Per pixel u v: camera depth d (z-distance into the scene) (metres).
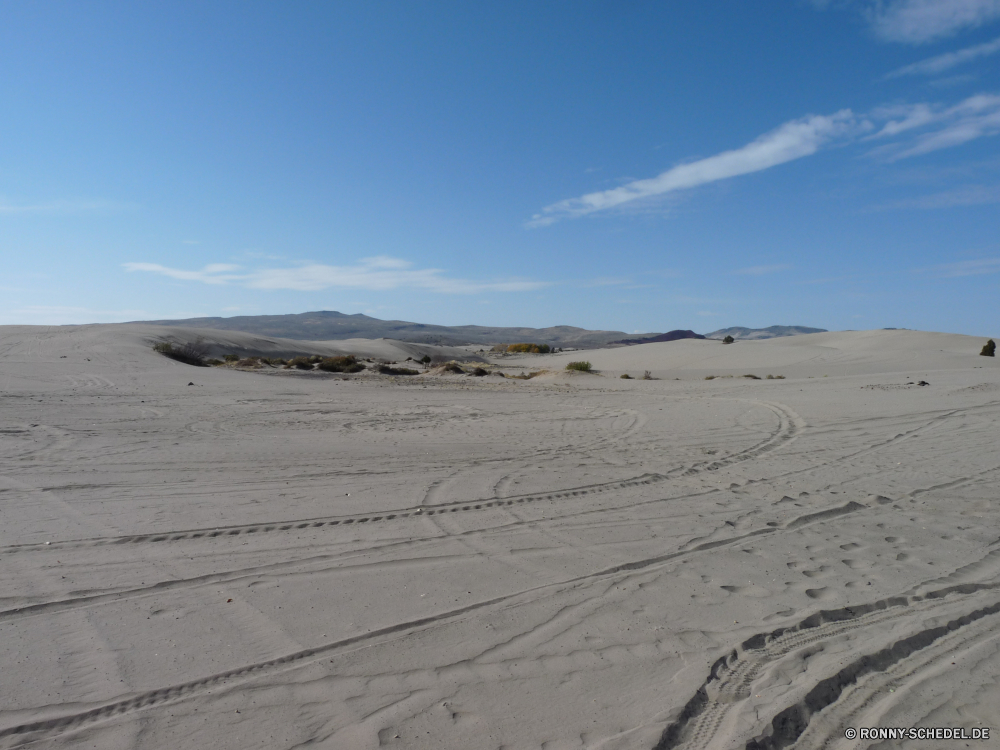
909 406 16.61
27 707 3.42
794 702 3.58
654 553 6.04
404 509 7.50
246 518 7.02
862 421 14.62
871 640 4.32
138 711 3.42
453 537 6.48
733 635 4.37
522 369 59.59
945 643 4.33
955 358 50.12
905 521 7.16
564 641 4.27
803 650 4.17
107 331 53.47
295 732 3.27
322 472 9.52
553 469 9.90
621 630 4.44
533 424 15.21
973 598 5.04
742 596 5.05
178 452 10.98
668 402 20.00
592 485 8.83
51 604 4.73
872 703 3.62
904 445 11.84
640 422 15.41
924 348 60.59
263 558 5.78
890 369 44.41
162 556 5.79
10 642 4.14
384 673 3.84
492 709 3.49
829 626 4.55
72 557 5.73
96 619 4.50
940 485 8.84
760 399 19.94
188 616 4.57
